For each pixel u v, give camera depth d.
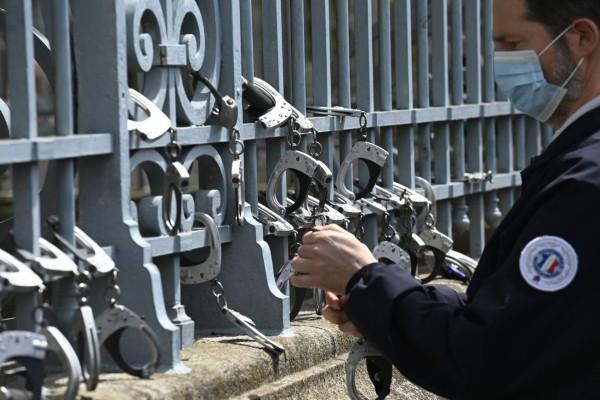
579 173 2.46
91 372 2.53
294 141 3.60
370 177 3.90
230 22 3.35
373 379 3.20
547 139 5.72
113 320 2.65
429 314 2.57
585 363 2.45
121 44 2.84
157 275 2.87
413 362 2.63
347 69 4.04
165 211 3.05
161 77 3.09
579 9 2.62
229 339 3.28
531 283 2.43
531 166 2.63
